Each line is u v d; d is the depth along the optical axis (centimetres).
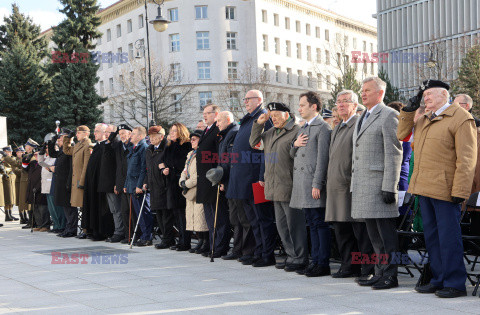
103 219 1112
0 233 1338
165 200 958
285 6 6531
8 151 1697
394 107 761
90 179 1123
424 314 475
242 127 789
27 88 4397
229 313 498
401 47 5800
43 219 1359
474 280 621
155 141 976
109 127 1137
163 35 5978
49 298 588
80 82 3975
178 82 5516
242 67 6000
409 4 5716
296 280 653
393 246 595
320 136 670
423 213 571
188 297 570
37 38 5191
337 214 632
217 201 825
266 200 741
